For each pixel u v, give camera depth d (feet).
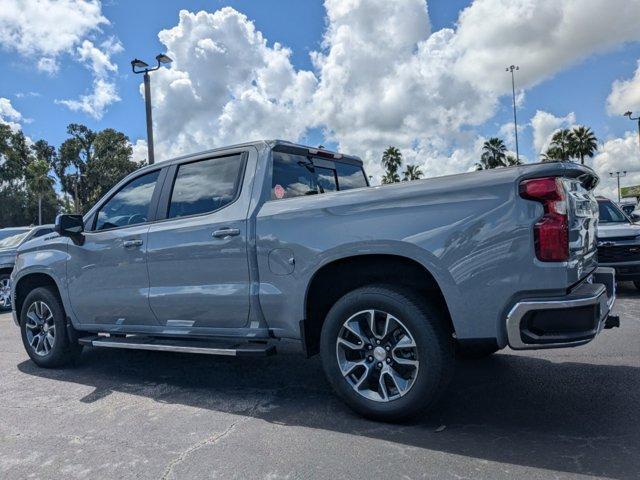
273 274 12.54
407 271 11.59
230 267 13.17
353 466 9.54
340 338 11.80
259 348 12.65
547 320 9.74
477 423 11.39
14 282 18.60
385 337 11.29
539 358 16.40
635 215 31.68
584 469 9.05
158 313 14.67
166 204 15.11
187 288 13.94
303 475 9.28
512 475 8.93
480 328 10.28
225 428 11.66
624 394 12.76
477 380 14.47
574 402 12.40
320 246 11.79
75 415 12.89
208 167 14.57
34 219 204.23
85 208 210.59
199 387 15.01
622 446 9.89
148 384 15.51
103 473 9.67
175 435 11.35
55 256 17.25
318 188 15.58
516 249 9.91
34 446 11.00
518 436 10.59
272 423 11.88
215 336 13.64
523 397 12.93
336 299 12.71
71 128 203.00
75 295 16.65
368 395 11.57
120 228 15.74
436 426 11.30
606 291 11.95
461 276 10.33
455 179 10.69
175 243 14.15
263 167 13.57
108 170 205.26
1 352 20.97
